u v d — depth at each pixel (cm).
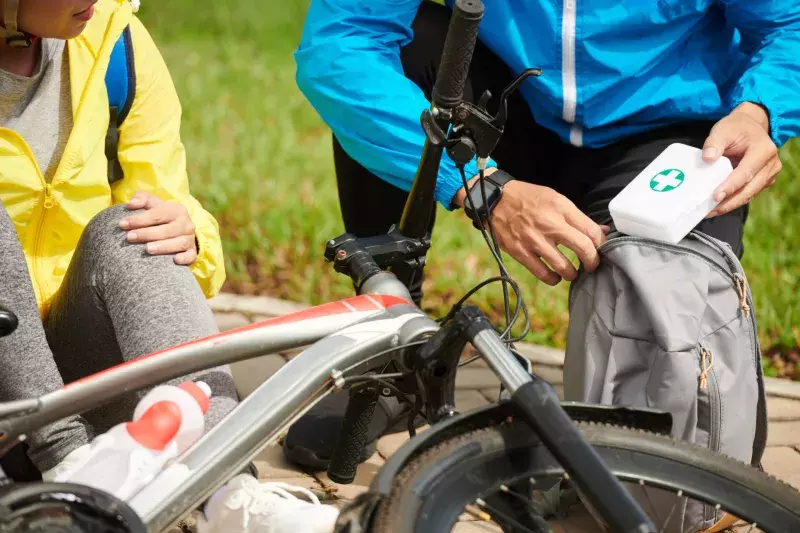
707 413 254
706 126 309
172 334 221
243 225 502
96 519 157
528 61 302
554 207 268
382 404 300
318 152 610
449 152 224
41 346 213
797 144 633
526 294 449
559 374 392
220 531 206
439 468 175
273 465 307
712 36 312
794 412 367
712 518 247
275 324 210
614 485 164
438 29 321
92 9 231
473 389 369
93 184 247
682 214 258
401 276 242
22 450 222
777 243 511
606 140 309
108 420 243
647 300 253
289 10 1001
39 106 244
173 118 271
